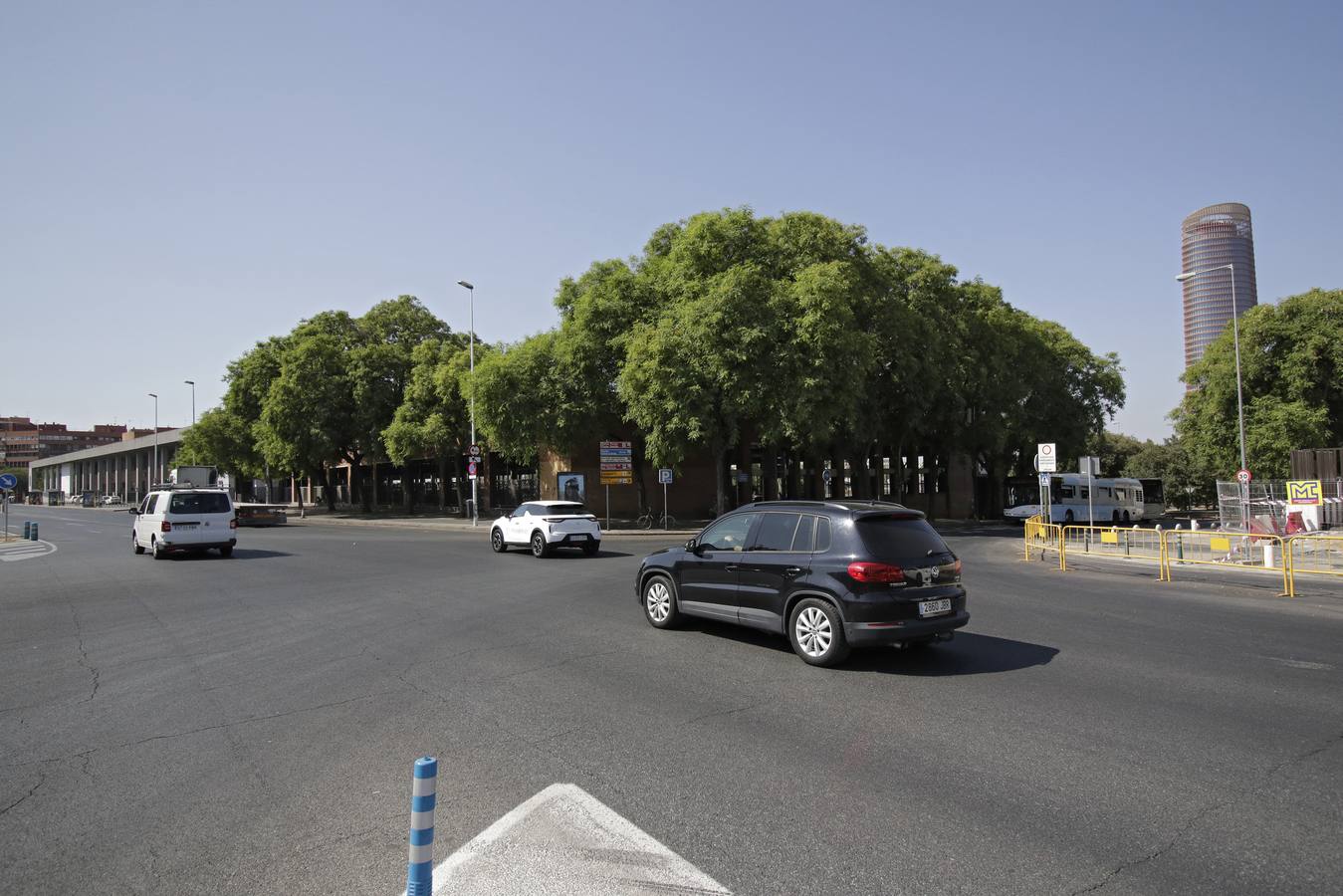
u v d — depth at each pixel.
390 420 46.75
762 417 29.27
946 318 36.28
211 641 8.91
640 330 30.92
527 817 4.13
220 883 3.48
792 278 29.73
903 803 4.28
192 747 5.32
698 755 5.07
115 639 9.07
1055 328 47.19
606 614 10.52
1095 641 8.70
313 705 6.31
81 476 122.56
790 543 7.96
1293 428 33.94
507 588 13.26
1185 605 11.57
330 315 50.34
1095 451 58.94
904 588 7.34
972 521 46.34
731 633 9.14
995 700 6.32
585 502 40.12
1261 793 4.39
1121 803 4.27
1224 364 36.56
